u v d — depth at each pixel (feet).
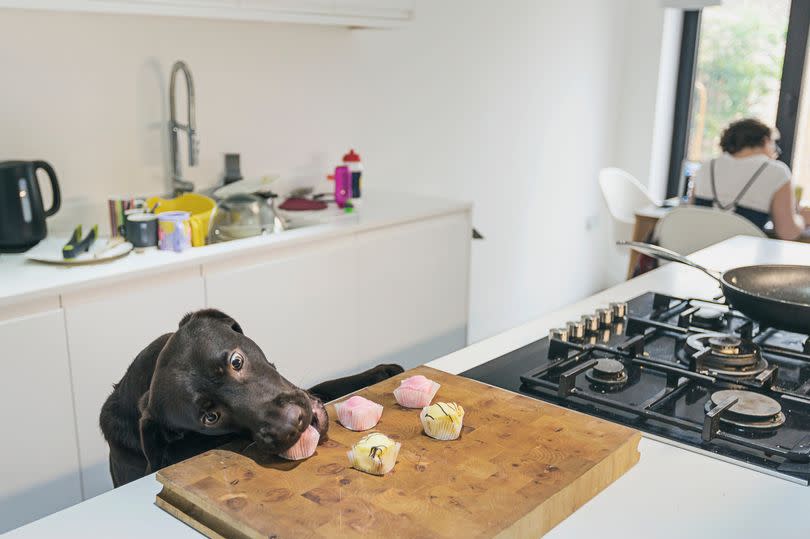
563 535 3.18
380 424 3.91
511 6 13.85
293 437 3.47
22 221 7.63
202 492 3.25
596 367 4.72
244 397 3.57
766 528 3.26
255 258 8.26
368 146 11.94
